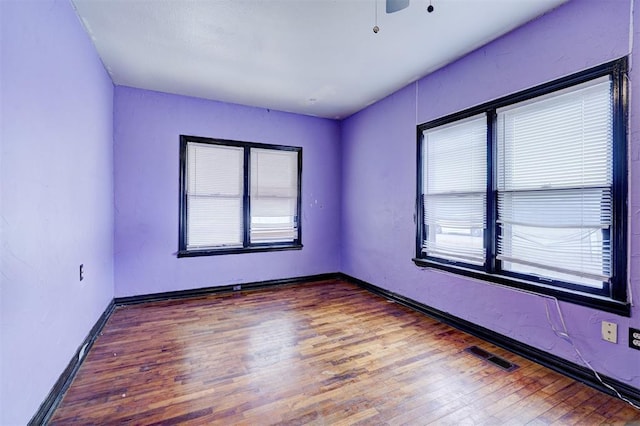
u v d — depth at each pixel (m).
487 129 2.66
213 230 4.09
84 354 2.32
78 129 2.26
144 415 1.69
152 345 2.54
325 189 4.88
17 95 1.43
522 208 2.42
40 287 1.63
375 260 4.13
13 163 1.39
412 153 3.48
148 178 3.69
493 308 2.59
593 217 2.00
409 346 2.54
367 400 1.83
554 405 1.79
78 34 2.25
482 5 2.12
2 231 1.30
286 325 2.98
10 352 1.35
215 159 4.09
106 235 3.16
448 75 3.02
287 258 4.57
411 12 2.20
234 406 1.78
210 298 3.86
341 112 4.56
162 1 2.08
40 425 1.59
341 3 2.10
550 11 2.18
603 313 1.92
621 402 1.80
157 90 3.69
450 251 3.06
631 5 1.79
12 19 1.39
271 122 4.42
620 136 1.85
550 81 2.19
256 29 2.41
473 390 1.93
